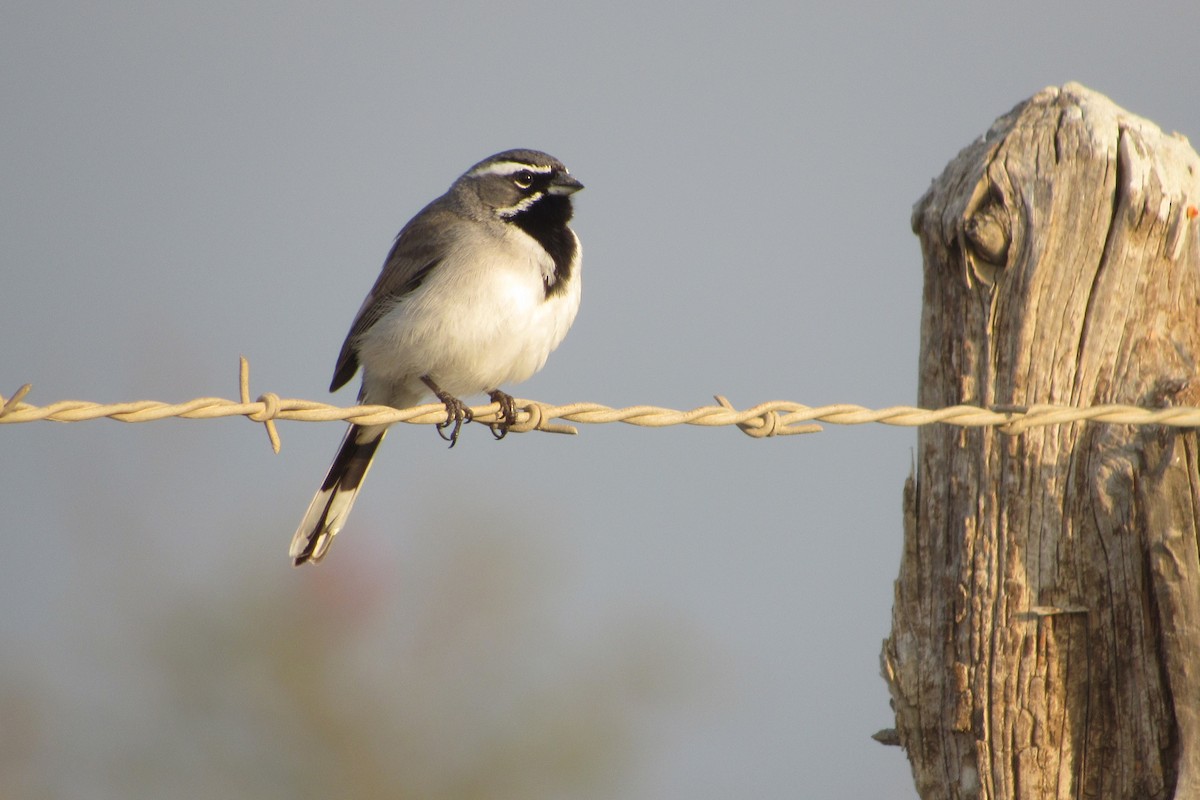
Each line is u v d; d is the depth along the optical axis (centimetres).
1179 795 831
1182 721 838
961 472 912
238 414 859
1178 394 873
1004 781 877
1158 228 893
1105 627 870
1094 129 911
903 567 942
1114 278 895
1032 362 900
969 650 892
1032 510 887
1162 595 848
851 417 925
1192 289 907
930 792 916
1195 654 838
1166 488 855
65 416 800
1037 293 899
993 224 909
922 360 968
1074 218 898
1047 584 881
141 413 826
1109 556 871
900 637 934
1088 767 870
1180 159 916
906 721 925
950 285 941
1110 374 895
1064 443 887
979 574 893
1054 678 876
